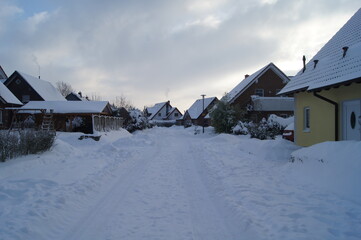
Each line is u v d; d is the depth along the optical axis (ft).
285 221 16.62
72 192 22.91
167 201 21.81
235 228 16.60
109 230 16.42
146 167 36.58
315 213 17.75
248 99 124.47
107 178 29.45
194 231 16.25
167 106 285.43
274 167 34.01
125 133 106.52
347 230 15.21
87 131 93.66
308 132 40.42
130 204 21.09
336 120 32.78
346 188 21.18
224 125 101.86
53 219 17.57
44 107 89.97
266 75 126.00
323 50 43.21
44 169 33.14
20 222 16.44
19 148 38.93
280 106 115.24
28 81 119.65
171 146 67.36
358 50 30.37
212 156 44.57
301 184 25.13
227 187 25.04
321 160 26.63
